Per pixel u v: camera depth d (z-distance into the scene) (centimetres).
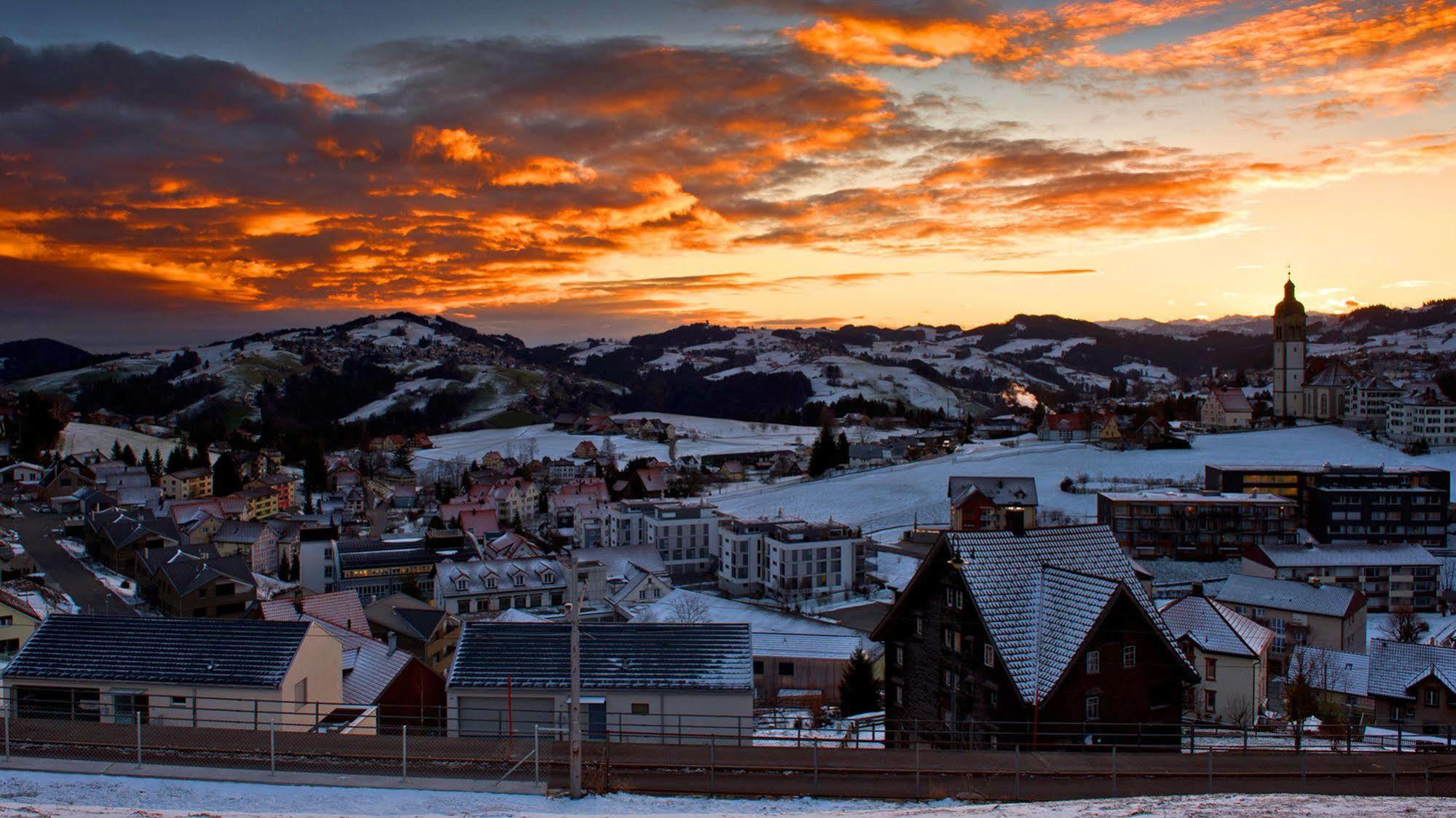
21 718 3984
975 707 4522
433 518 19088
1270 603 9744
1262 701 6738
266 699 4162
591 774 3338
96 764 3369
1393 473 16300
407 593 13738
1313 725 5581
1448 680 6725
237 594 11969
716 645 4562
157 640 4406
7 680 4206
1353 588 12144
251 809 2959
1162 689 4466
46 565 14338
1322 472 16488
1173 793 3366
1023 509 4997
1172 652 4438
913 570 15200
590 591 13425
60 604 11400
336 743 3691
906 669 5175
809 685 7862
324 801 3055
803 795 3241
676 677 4381
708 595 12850
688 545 16662
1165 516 14975
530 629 4672
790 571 13712
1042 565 4809
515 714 4356
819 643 8238
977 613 4481
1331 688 7550
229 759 3475
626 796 3192
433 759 3522
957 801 3212
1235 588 10119
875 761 3638
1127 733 4359
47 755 3459
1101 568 4984
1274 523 15000
